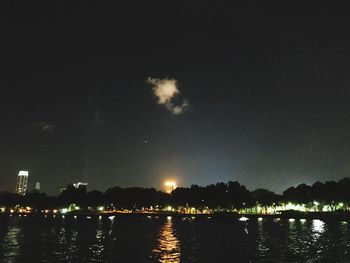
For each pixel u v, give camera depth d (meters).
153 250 79.44
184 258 68.62
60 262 64.56
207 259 67.25
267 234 120.44
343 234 118.12
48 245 88.88
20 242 95.50
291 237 108.44
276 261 65.00
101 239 104.88
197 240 101.69
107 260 66.88
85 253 75.12
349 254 72.69
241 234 121.62
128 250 79.50
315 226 163.88
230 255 72.00
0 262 64.69
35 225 174.62
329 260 66.00
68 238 107.56
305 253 74.38
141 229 150.88
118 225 183.50
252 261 65.19
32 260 66.81
